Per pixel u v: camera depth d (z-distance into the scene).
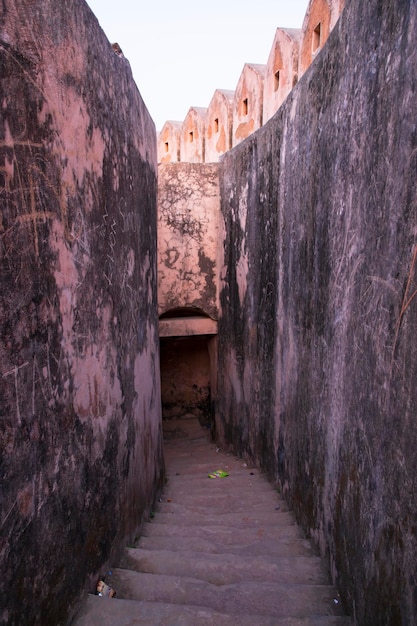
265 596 2.48
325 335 2.95
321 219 3.05
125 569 2.67
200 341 8.28
